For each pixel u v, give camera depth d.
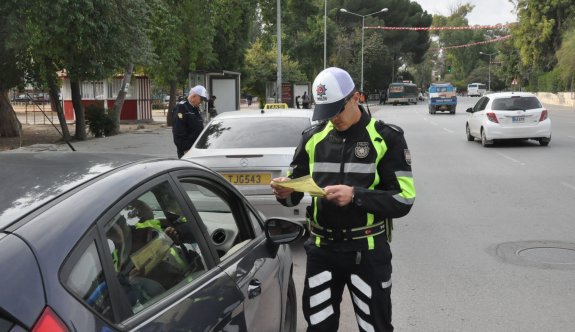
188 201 2.75
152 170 2.54
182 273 2.49
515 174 11.84
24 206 1.93
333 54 63.03
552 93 57.84
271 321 3.20
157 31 23.16
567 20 54.12
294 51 52.56
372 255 3.05
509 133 16.94
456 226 7.54
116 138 22.00
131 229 2.22
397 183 2.98
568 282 5.32
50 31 14.25
